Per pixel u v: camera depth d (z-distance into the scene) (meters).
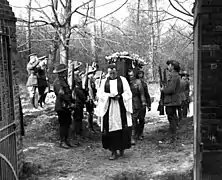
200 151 3.91
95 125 10.83
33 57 12.73
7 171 4.62
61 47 10.23
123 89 6.85
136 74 8.79
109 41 10.62
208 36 3.82
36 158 6.82
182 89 11.38
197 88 3.90
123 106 6.86
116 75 6.89
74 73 8.47
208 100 3.88
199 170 3.92
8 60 5.08
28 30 10.38
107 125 6.81
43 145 7.81
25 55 14.99
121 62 9.85
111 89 6.76
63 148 7.78
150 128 10.95
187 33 10.47
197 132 3.97
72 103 7.68
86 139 8.91
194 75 4.44
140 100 8.69
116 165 6.48
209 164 3.90
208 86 3.87
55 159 6.83
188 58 12.91
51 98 15.80
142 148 7.84
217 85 3.86
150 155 7.12
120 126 6.79
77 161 6.75
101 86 6.93
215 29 3.80
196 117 4.04
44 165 6.38
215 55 3.83
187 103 11.77
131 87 8.66
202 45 3.84
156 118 13.53
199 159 3.93
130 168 6.23
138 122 9.12
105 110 6.80
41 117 10.24
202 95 3.88
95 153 7.46
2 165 4.44
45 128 9.16
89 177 5.75
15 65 5.39
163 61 16.20
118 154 7.35
